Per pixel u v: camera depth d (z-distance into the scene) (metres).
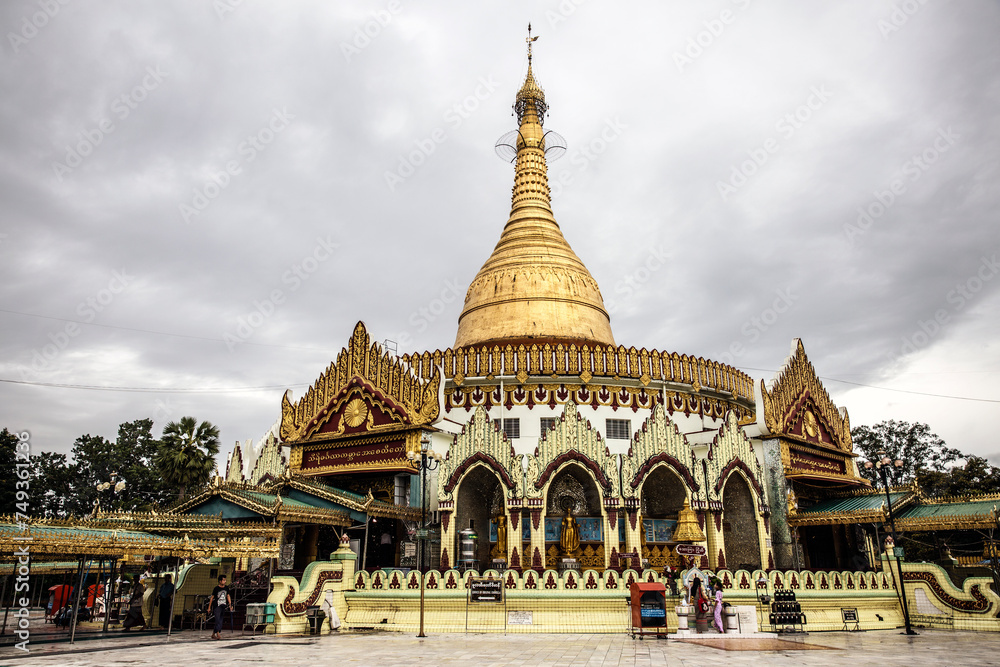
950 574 36.06
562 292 48.59
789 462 40.06
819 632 30.42
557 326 47.06
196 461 54.16
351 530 38.56
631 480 35.22
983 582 32.25
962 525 36.19
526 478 34.75
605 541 34.31
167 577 30.05
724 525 39.09
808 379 45.47
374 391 40.69
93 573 40.03
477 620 29.38
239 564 38.28
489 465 35.16
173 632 28.28
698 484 36.25
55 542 22.45
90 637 25.95
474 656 20.52
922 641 26.39
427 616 29.81
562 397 41.47
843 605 32.53
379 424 40.03
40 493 76.31
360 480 39.69
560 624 29.02
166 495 79.31
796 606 29.72
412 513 36.91
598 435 35.84
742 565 37.97
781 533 38.25
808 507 41.84
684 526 34.91
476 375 42.25
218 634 25.84
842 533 43.97
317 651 21.72
